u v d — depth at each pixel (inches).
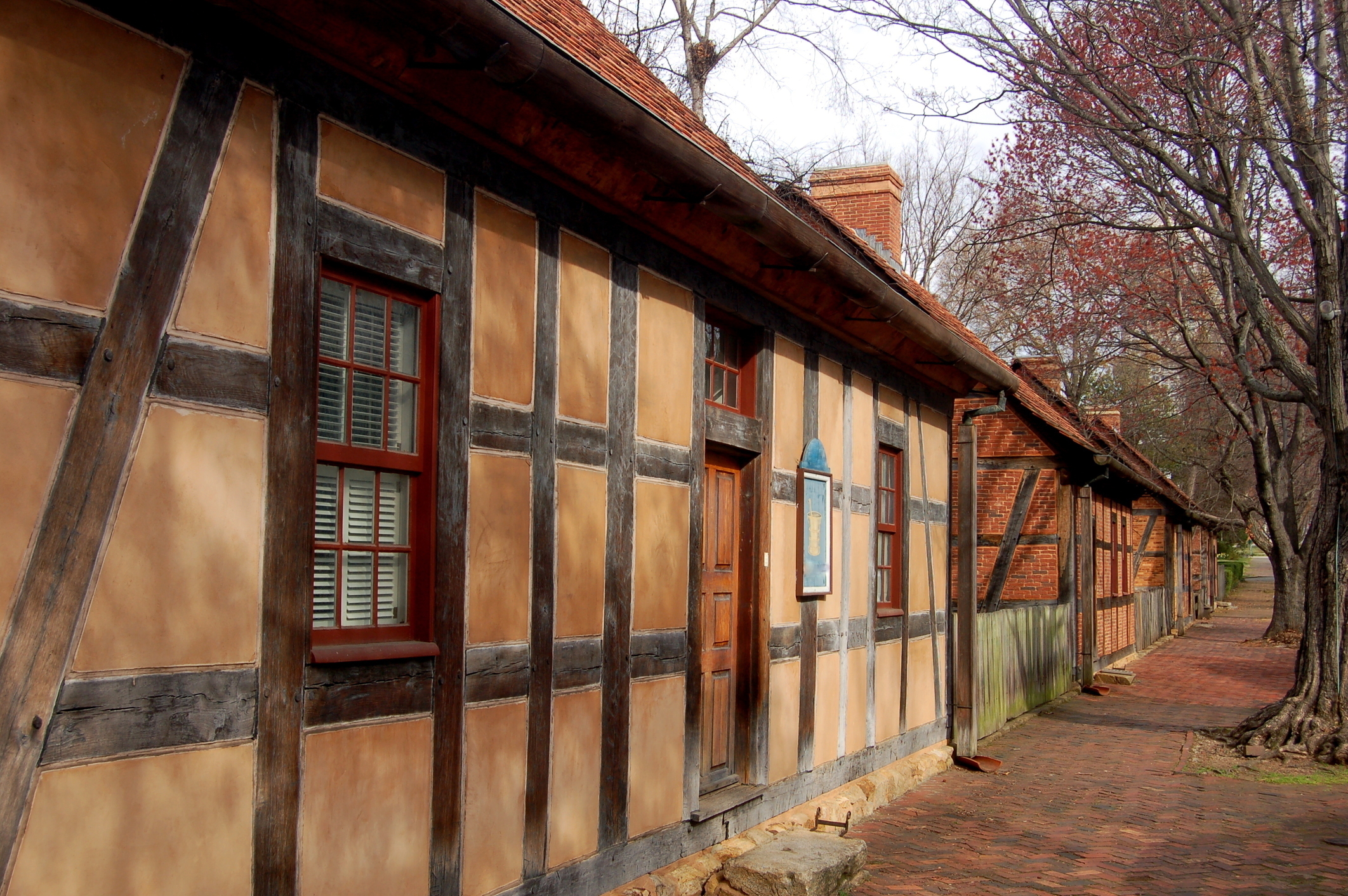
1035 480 650.2
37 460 114.6
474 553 177.5
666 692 233.6
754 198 223.5
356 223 155.8
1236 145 472.7
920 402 401.4
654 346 232.7
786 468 291.9
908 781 365.1
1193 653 923.4
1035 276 784.3
